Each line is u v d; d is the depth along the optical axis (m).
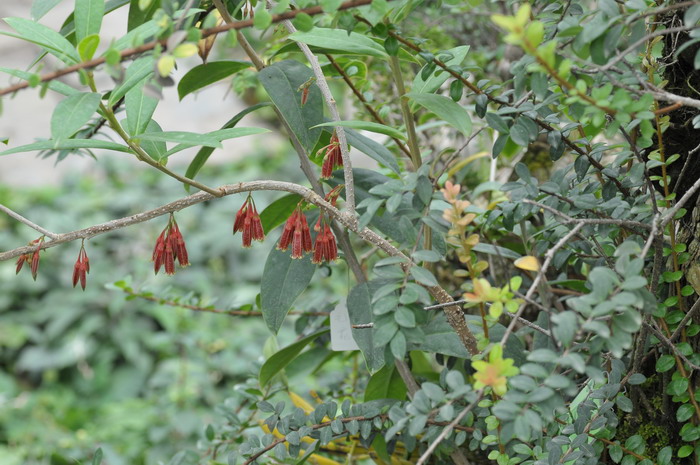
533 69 1.06
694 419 1.44
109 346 5.75
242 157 7.32
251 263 6.30
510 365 1.04
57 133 1.13
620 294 1.01
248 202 1.38
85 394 5.53
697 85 1.53
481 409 1.40
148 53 1.18
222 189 1.35
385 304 1.18
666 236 1.51
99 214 6.61
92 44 1.13
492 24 2.47
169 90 7.43
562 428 1.42
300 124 1.47
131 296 2.19
